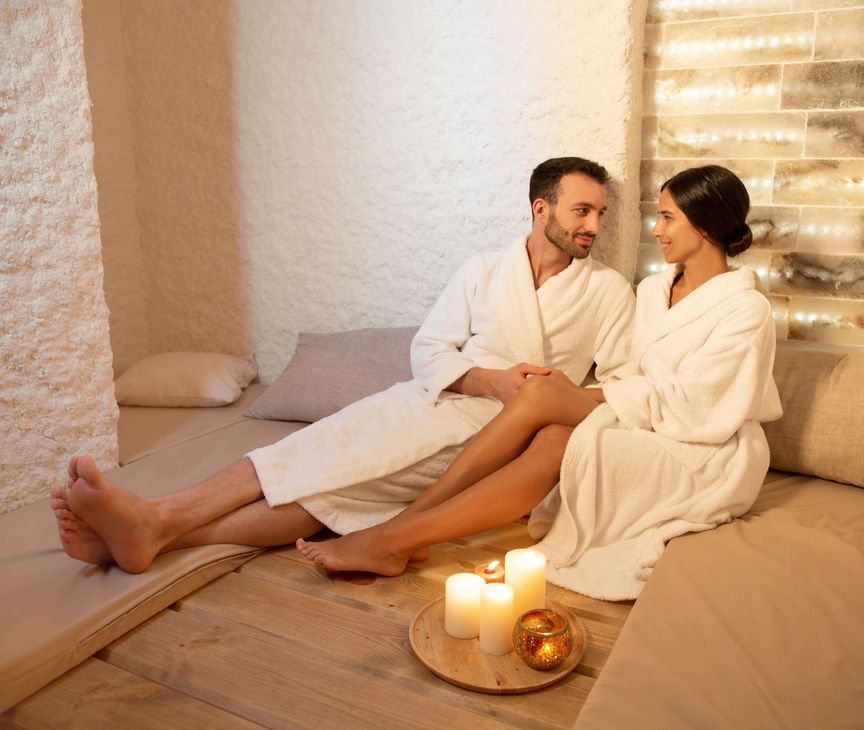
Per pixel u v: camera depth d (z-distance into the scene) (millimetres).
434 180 2445
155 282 2986
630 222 2287
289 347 2811
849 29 2027
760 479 1768
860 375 1958
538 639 1357
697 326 1793
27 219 1943
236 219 2785
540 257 2117
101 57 2760
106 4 2756
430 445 1894
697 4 2178
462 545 1864
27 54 1900
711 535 1661
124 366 2967
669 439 1718
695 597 1435
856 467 1905
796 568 1522
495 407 2016
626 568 1663
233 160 2736
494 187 2363
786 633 1334
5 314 1931
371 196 2553
